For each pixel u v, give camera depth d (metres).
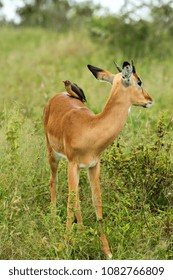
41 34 54.09
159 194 15.70
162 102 25.20
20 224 13.66
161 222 13.82
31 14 63.88
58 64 37.47
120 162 15.56
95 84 27.09
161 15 39.34
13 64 37.03
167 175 15.65
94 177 14.02
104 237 13.45
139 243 13.37
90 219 14.94
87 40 43.50
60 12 62.47
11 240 13.22
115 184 15.34
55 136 14.73
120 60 36.12
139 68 33.16
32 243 13.16
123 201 14.07
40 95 25.75
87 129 13.51
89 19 44.56
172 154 17.02
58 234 13.16
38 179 15.99
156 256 13.09
